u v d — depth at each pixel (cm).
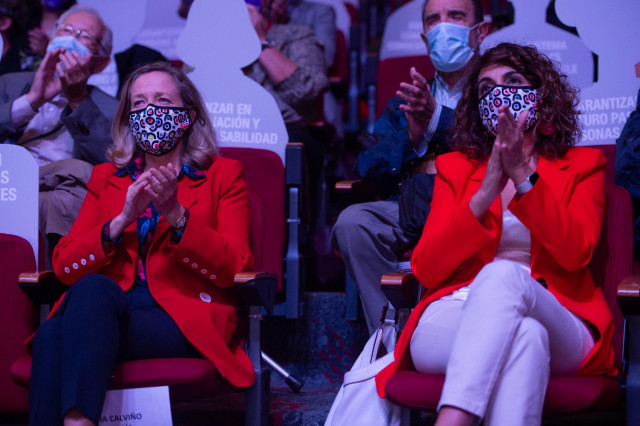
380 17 786
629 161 341
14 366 300
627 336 287
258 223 348
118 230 302
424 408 254
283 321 418
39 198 391
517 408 230
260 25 489
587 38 393
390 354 286
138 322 293
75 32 441
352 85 664
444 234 273
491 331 234
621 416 321
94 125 417
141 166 334
